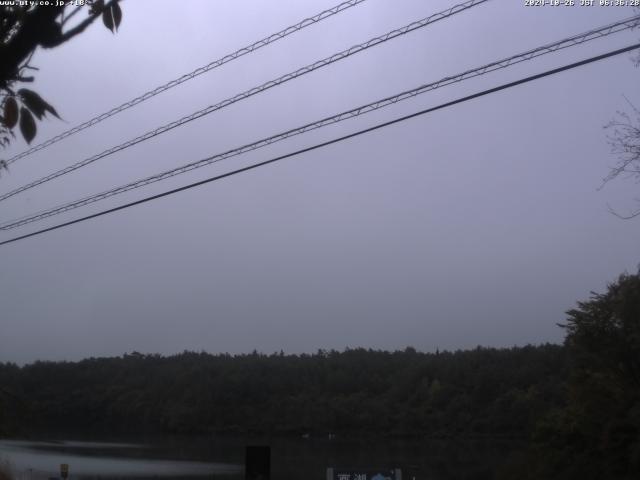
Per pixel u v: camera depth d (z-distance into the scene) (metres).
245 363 123.19
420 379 110.12
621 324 36.97
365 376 115.69
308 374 117.44
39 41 3.52
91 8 3.85
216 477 58.62
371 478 16.27
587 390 37.31
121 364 121.56
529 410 85.94
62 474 34.91
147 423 114.25
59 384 98.12
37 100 3.72
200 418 111.62
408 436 101.31
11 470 46.19
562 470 38.41
